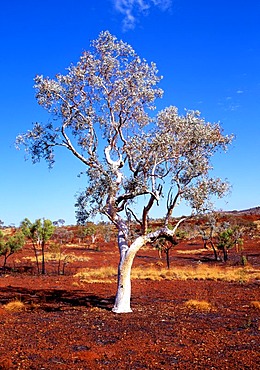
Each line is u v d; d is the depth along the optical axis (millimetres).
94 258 52562
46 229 37000
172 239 17625
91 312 17188
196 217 17719
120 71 18078
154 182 16875
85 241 83188
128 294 17438
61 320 15273
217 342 11836
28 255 53438
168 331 13320
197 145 16922
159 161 17109
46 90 17047
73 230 99812
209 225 49969
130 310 17328
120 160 17953
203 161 17062
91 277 33125
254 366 9508
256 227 88438
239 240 60094
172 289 25344
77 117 18062
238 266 41188
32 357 10250
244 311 17391
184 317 15930
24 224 38344
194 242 81125
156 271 35625
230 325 14289
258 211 132875
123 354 10586
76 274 34938
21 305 18344
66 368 9375
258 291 23938
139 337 12453
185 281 29828
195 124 16781
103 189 15859
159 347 11273
